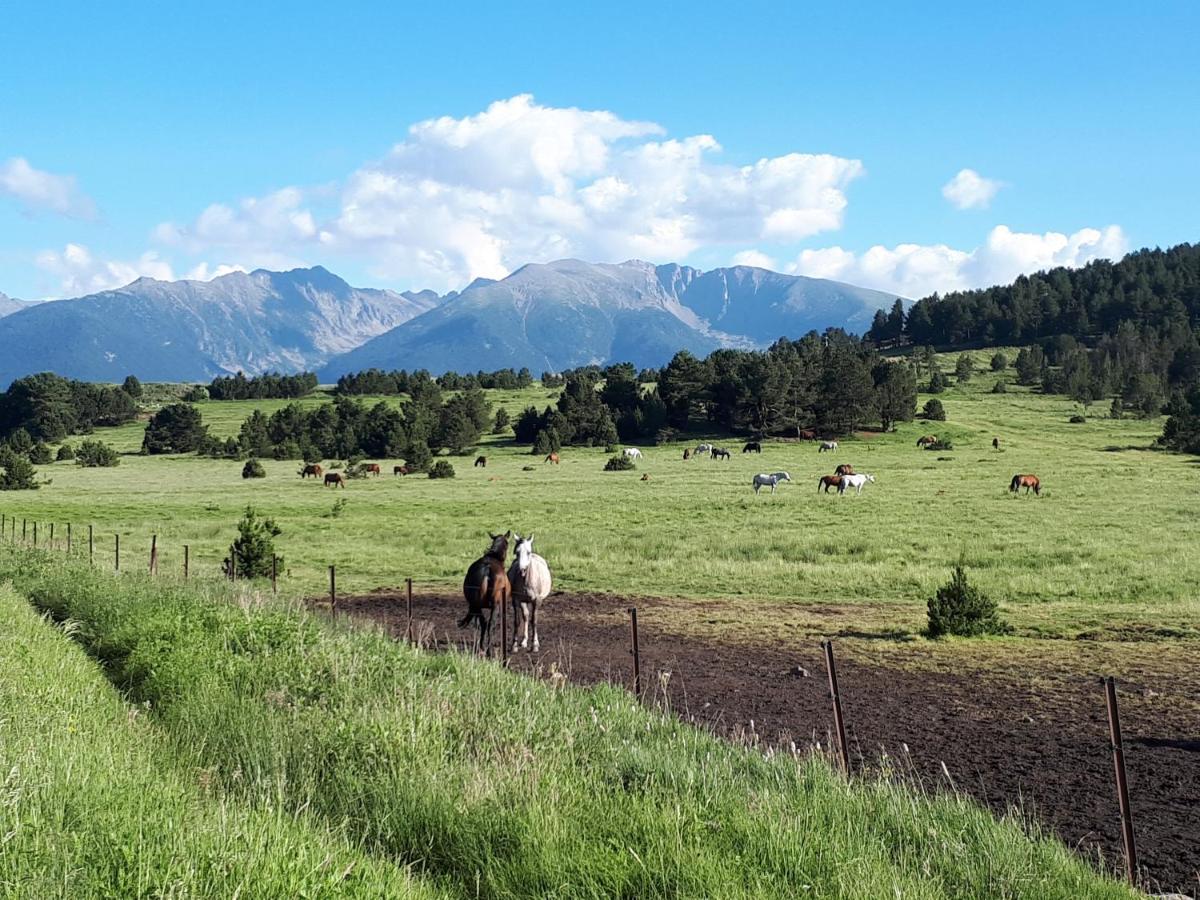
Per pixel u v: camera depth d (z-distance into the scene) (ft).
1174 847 24.36
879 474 253.85
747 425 449.48
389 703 28.19
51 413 492.54
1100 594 78.69
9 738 21.52
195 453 421.59
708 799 20.26
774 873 16.75
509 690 32.73
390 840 18.61
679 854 16.90
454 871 17.58
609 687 36.94
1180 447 338.95
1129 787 29.76
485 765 22.18
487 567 49.85
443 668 37.01
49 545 106.01
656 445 418.51
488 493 212.84
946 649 55.11
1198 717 39.04
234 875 14.47
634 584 88.94
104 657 40.81
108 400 546.26
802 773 24.68
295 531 138.82
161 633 38.70
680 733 28.91
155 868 14.69
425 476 293.02
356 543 125.08
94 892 13.96
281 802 19.10
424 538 128.77
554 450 382.22
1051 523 133.08
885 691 44.32
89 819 16.61
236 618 41.73
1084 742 35.29
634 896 16.03
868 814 21.09
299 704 28.22
